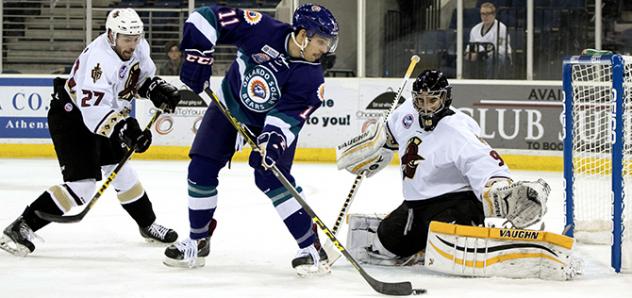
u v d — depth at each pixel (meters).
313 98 7.34
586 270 7.95
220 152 7.68
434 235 7.49
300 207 7.49
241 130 7.30
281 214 7.50
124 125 8.12
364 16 19.86
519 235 7.37
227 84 7.64
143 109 19.42
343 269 7.91
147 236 9.11
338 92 19.47
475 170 7.52
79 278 7.38
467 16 19.75
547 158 19.11
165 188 14.40
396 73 20.05
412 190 7.93
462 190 7.82
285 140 7.22
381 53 20.02
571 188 9.03
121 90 8.55
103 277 7.43
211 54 7.32
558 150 19.08
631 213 8.79
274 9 21.16
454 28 19.83
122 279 7.36
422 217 7.89
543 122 19.12
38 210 8.34
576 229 9.74
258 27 7.31
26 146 19.61
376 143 7.89
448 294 6.83
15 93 19.55
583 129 11.02
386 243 7.98
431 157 7.77
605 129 12.38
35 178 15.73
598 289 7.09
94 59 8.14
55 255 8.47
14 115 19.56
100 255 8.50
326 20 7.14
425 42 19.91
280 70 7.31
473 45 19.72
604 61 8.11
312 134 19.58
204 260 7.96
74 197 8.45
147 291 6.89
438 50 19.88
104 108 8.12
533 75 19.64
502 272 7.43
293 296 6.75
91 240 9.35
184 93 19.56
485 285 7.16
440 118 7.80
